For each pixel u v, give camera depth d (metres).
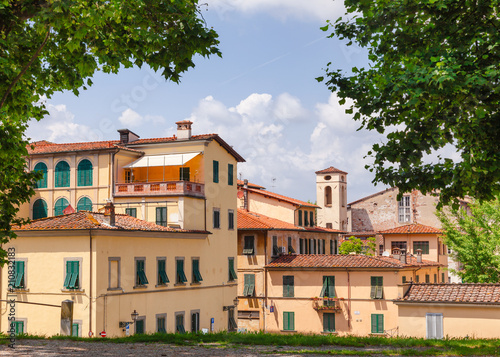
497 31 14.87
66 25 15.95
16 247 36.91
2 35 16.98
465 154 15.48
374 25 16.14
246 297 58.31
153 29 17.31
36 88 21.42
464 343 19.81
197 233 45.22
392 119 15.92
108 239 35.78
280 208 67.31
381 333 53.12
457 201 16.77
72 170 50.62
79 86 20.36
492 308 32.44
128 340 20.33
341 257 56.97
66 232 35.47
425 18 15.88
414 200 81.06
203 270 46.81
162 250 41.09
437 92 14.09
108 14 15.80
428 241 69.56
